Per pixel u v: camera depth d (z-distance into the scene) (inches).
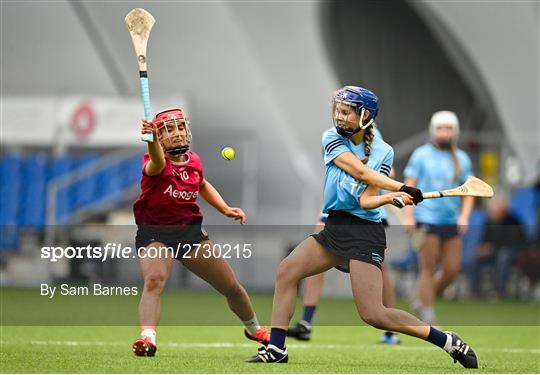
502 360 1083.9
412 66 2491.4
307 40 2305.6
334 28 2342.5
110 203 2532.0
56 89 2513.5
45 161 2541.8
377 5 2396.7
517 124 2432.3
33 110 2502.5
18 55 2498.8
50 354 1042.7
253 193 2413.9
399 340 1326.3
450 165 1476.4
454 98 2544.3
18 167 2544.3
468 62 2452.0
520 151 2444.6
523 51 2354.8
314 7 2282.2
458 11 2320.4
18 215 2522.1
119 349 1127.0
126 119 2465.6
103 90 2502.5
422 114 2536.9
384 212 1312.7
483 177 2465.6
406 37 2453.2
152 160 984.9
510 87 2397.9
